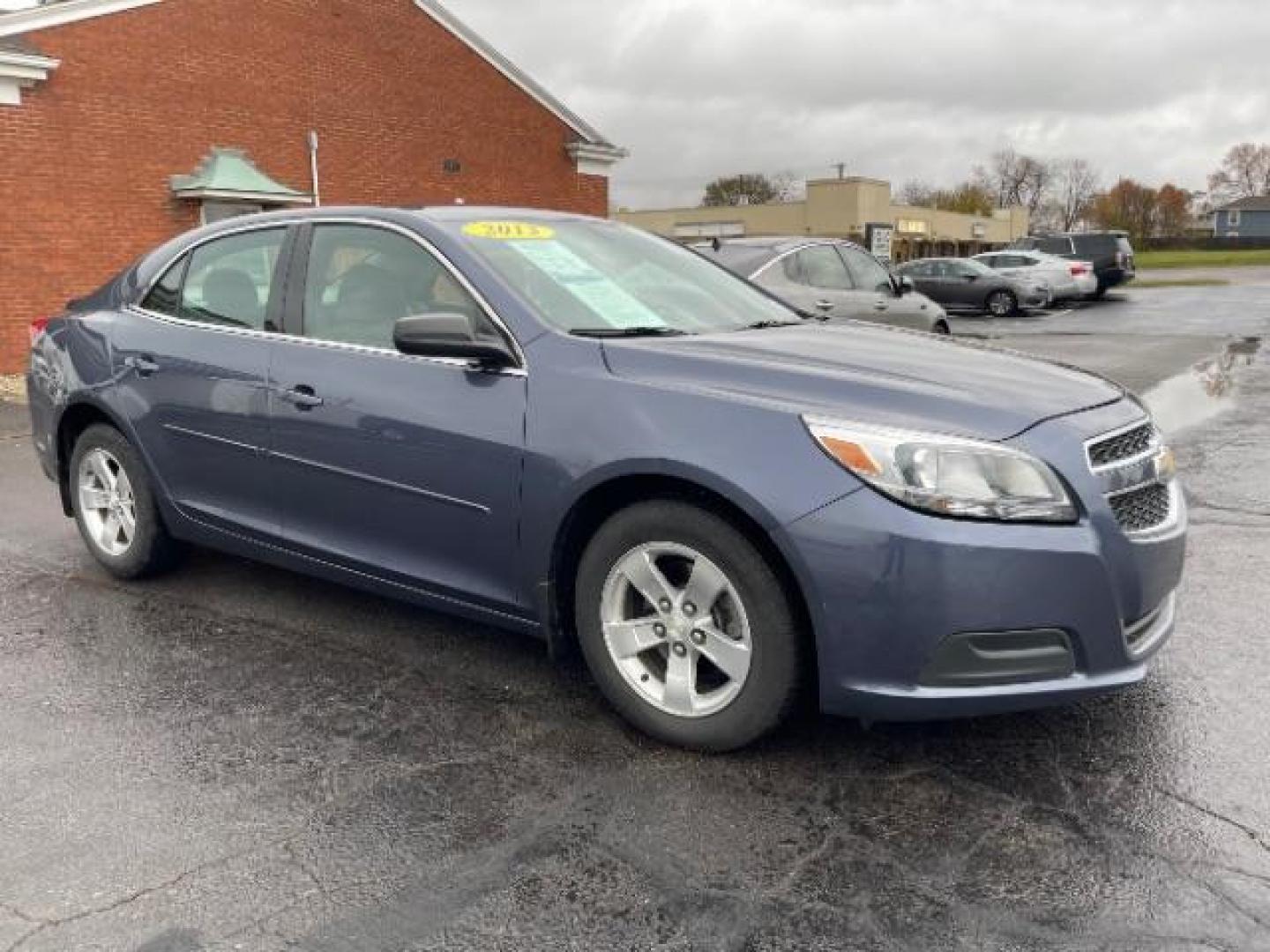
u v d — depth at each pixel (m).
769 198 83.06
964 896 2.52
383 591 3.88
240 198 15.23
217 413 4.17
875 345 3.63
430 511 3.59
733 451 2.96
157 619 4.38
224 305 4.30
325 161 17.23
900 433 2.84
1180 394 10.75
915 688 2.85
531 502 3.31
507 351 3.44
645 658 3.32
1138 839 2.74
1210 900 2.49
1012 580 2.78
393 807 2.93
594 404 3.21
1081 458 2.91
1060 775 3.07
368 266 3.90
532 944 2.37
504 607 3.51
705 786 3.02
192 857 2.70
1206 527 5.72
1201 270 51.34
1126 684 2.98
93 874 2.63
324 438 3.82
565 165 21.56
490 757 3.21
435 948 2.36
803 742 3.27
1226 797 2.95
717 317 3.96
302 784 3.07
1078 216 102.19
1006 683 2.86
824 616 2.87
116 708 3.56
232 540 4.31
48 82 13.25
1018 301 23.53
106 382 4.61
